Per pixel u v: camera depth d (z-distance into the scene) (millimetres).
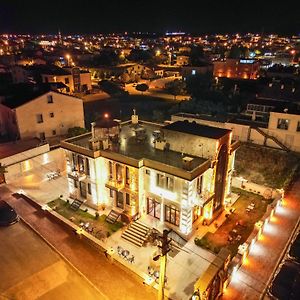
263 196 38312
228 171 35531
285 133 48531
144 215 33312
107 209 35812
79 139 38375
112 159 32500
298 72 89250
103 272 26797
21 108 50594
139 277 25750
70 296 24375
